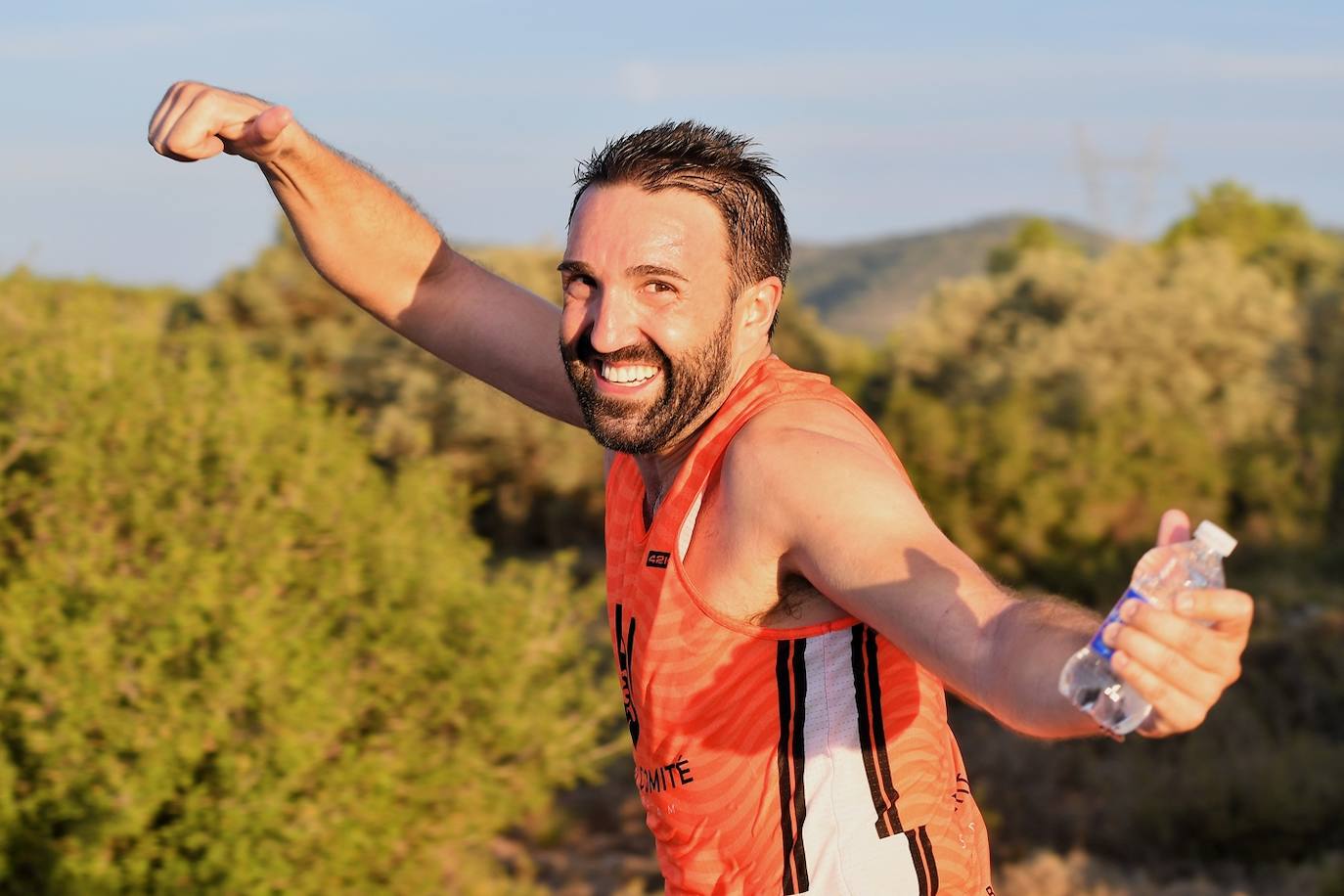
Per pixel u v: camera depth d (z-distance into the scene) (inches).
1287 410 545.6
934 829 67.2
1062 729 48.5
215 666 170.6
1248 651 401.4
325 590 194.9
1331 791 314.2
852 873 65.4
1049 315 642.2
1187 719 44.6
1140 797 317.4
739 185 66.9
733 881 68.2
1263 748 336.5
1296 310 613.6
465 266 92.4
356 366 535.8
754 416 65.6
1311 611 426.9
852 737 65.4
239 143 81.0
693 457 66.5
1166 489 474.3
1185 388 549.3
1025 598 53.5
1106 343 577.9
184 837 168.7
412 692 201.9
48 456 192.4
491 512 537.0
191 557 181.8
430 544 218.2
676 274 65.4
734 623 64.5
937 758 68.1
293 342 536.7
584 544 530.3
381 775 186.2
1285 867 297.0
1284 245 861.8
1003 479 458.0
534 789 221.9
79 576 178.2
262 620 177.6
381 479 225.0
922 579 55.5
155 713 167.3
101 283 252.2
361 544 205.6
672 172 65.9
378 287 90.3
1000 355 614.2
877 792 65.7
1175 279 633.0
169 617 171.9
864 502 58.6
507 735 208.7
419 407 525.7
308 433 216.5
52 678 166.2
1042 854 292.8
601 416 67.6
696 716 66.6
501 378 91.7
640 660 67.9
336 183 86.0
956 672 53.0
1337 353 558.9
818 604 64.7
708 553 65.0
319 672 186.1
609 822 310.2
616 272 65.8
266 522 193.2
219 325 535.8
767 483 61.5
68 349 209.2
